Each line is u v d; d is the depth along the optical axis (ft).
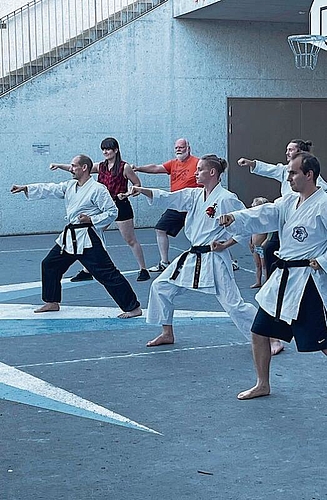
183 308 33.12
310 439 18.74
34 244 53.83
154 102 61.05
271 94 63.87
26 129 58.29
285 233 20.04
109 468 17.13
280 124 64.39
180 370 24.32
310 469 17.04
